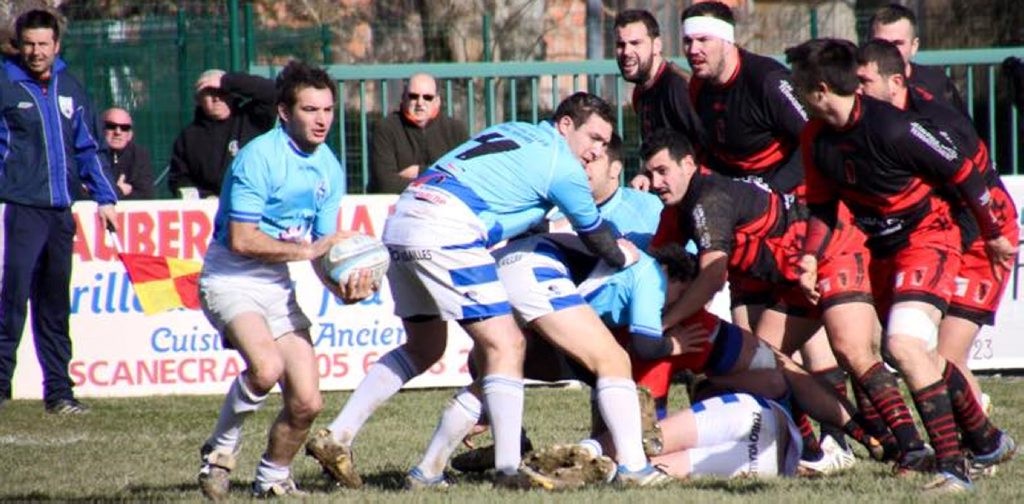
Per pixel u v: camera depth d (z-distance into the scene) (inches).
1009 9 2468.0
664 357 1000.2
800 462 1002.1
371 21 2792.8
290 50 1989.4
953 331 1011.9
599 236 947.3
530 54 2805.1
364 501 872.9
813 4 2728.8
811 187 935.7
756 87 1140.5
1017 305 1644.9
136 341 1604.3
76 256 1593.3
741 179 1096.2
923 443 936.9
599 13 2591.0
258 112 1670.8
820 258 941.2
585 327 934.4
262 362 895.7
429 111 1696.6
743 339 1010.7
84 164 1473.9
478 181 928.9
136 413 1469.0
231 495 936.9
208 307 923.4
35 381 1604.3
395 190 1686.8
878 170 889.5
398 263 944.9
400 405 1489.9
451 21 2753.4
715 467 969.5
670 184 1010.7
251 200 898.1
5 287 1445.6
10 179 1438.2
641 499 848.3
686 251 1013.2
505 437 931.3
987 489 881.5
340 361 1609.3
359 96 2025.1
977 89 1966.0
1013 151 1814.7
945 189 911.0
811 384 1026.1
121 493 979.9
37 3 2250.2
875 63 966.4
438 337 986.7
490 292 923.4
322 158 933.8
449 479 1000.2
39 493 990.4
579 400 1503.4
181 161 1681.8
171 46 1923.0
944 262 906.1
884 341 906.1
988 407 1307.8
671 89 1208.2
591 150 978.1
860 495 852.6
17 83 1432.1
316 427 1358.3
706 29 1142.3
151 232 1604.3
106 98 1924.2
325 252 916.6
